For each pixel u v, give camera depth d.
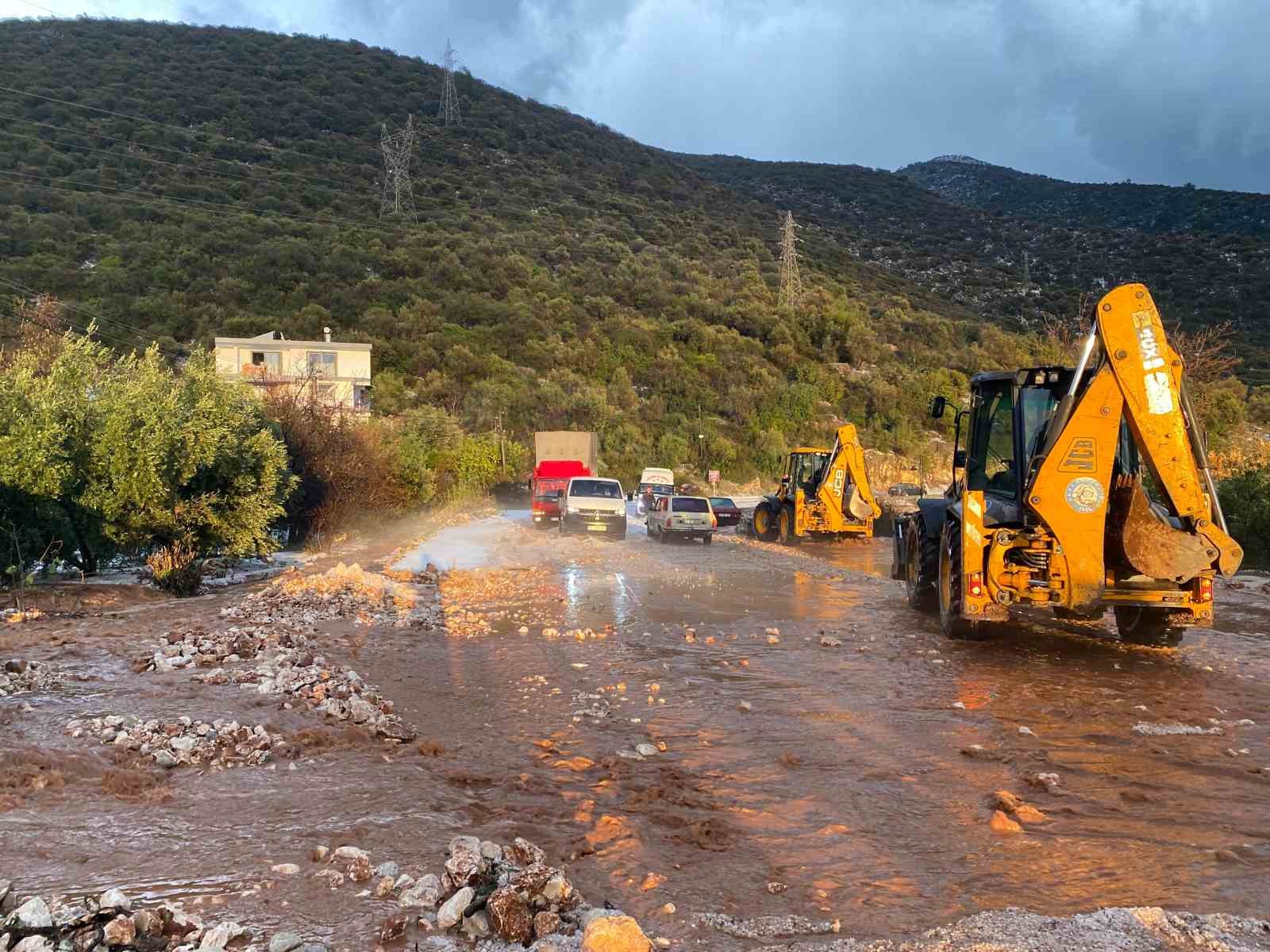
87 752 5.76
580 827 4.78
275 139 122.75
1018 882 4.14
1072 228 177.25
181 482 14.01
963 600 10.02
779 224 158.50
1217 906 3.89
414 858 4.26
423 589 14.80
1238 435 34.03
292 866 4.11
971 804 5.23
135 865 4.13
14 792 5.05
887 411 79.50
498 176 137.50
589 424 65.38
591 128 184.88
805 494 26.05
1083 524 9.68
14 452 12.73
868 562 20.89
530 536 26.98
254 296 69.62
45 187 82.38
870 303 108.81
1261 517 19.55
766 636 10.82
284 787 5.31
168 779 5.40
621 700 7.66
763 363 82.31
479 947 3.39
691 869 4.25
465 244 93.00
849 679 8.55
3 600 12.11
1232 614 13.24
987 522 10.39
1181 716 7.32
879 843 4.62
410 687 8.05
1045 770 5.91
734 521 36.44
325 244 82.50
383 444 28.25
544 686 8.09
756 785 5.53
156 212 79.88
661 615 12.42
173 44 151.12
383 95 159.50
